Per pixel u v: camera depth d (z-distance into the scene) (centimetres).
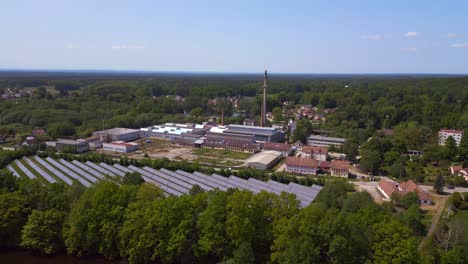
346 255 5359
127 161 14712
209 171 13700
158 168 14050
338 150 19225
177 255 6366
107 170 13475
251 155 18300
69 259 7094
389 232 5588
